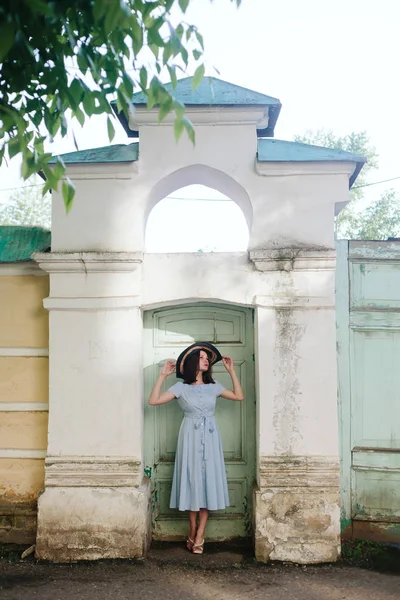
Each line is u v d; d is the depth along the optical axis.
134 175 4.99
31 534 5.17
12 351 5.27
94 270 4.94
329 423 4.86
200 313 5.42
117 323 4.94
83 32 3.11
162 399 4.95
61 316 4.95
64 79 3.00
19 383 5.26
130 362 4.92
